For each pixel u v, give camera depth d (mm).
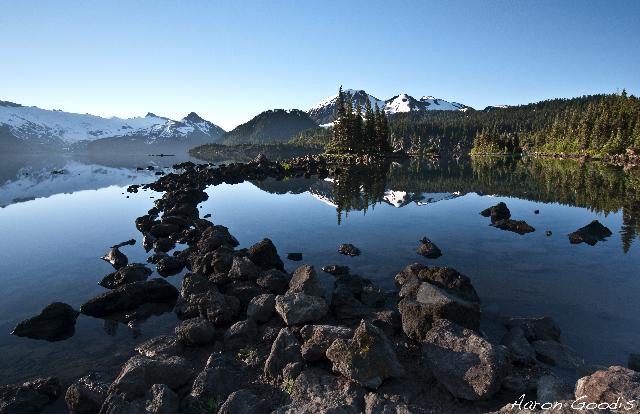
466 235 30219
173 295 19734
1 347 15031
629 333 14414
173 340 14508
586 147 141000
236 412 9383
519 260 23703
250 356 13016
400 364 11414
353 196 53281
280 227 34812
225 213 42312
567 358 12305
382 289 19438
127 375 10891
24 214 44625
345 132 135500
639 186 56125
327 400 10133
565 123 178875
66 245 30547
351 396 10336
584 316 15930
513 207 42250
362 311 15734
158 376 11195
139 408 9547
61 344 15180
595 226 29469
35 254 28016
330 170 98312
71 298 20109
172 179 75438
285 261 24953
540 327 14141
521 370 11609
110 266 25312
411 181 71438
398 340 13734
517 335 13344
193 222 36500
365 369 10852
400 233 31266
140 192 64125
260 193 59281
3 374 13070
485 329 14922
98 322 17219
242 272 20438
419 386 10875
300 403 10109
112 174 110125
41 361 13891
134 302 18562
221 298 17000
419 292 15250
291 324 14977
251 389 11227
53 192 65750
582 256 24281
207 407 10125
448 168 103375
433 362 11180
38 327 16266
